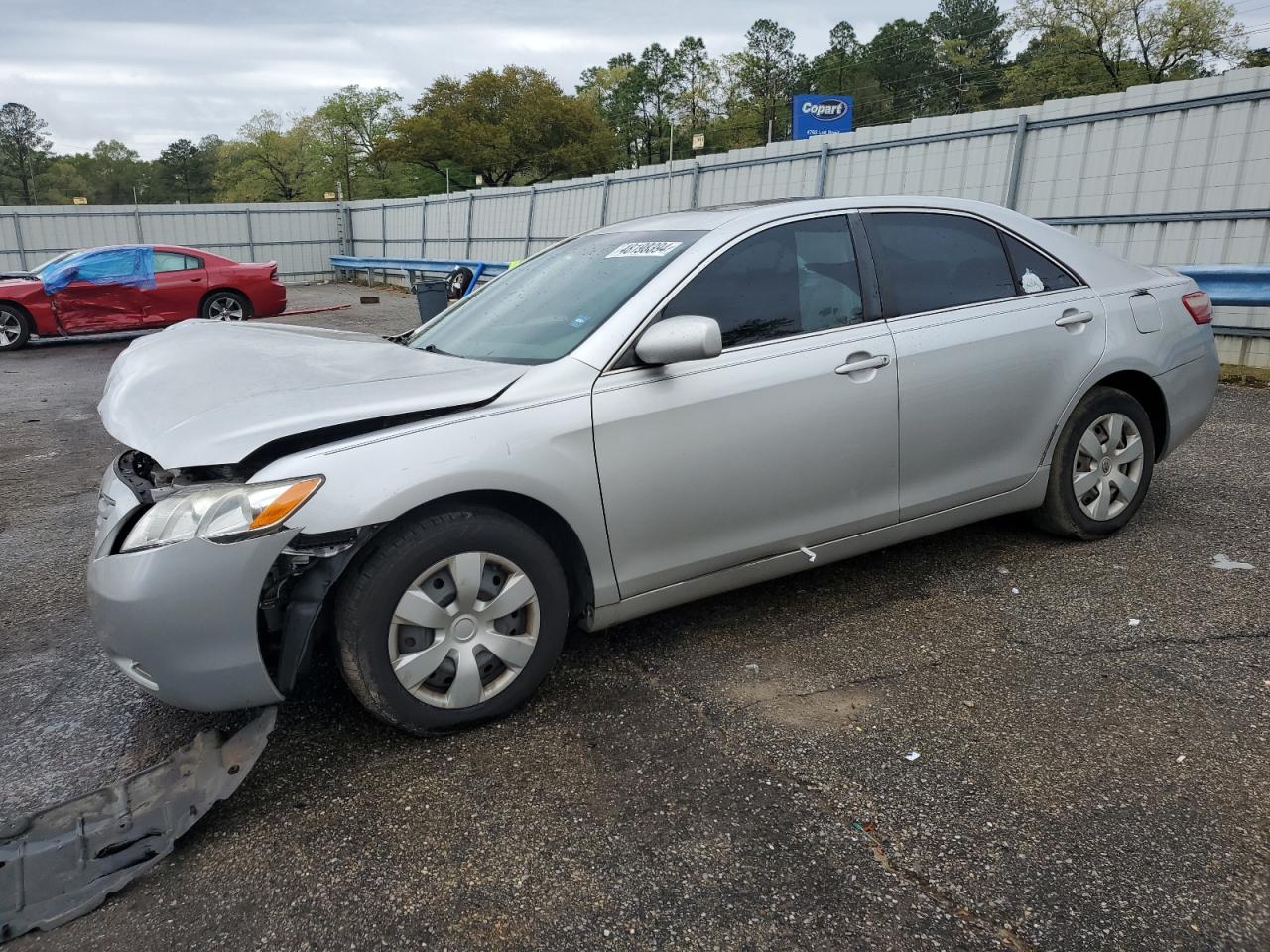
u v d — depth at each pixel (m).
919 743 2.70
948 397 3.55
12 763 2.83
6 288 13.63
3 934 2.06
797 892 2.12
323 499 2.47
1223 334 8.63
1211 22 51.41
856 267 3.48
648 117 90.94
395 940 2.02
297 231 29.19
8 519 5.48
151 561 2.45
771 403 3.16
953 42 88.00
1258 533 4.27
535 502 2.86
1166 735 2.69
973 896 2.08
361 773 2.65
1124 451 4.14
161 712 3.11
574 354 2.95
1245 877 2.11
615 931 2.03
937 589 3.79
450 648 2.75
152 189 133.62
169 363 3.20
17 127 117.81
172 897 2.18
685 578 3.17
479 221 22.36
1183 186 8.92
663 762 2.66
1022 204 10.34
